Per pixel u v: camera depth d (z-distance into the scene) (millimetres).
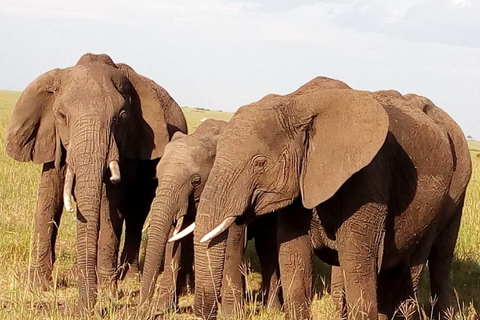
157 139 11750
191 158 10180
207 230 7398
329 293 11820
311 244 8438
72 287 11219
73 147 9961
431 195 8969
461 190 10281
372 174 8031
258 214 7676
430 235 9938
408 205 8711
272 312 10289
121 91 11008
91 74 10734
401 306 9539
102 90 10531
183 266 11453
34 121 11031
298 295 8328
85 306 9094
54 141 11086
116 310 9391
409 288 9820
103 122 10180
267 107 7684
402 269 9773
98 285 9867
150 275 9500
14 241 13023
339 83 8984
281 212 8422
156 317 9680
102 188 10203
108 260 11172
